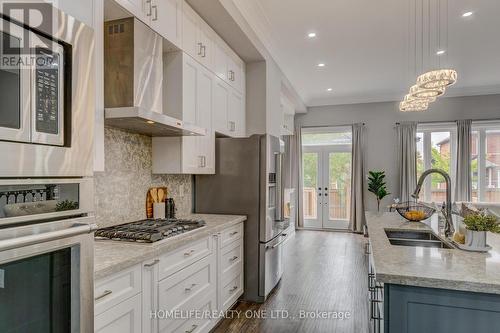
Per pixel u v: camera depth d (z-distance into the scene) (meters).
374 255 1.70
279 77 4.93
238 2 3.17
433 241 2.25
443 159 6.91
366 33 4.06
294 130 7.81
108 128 2.37
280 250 3.82
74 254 1.04
